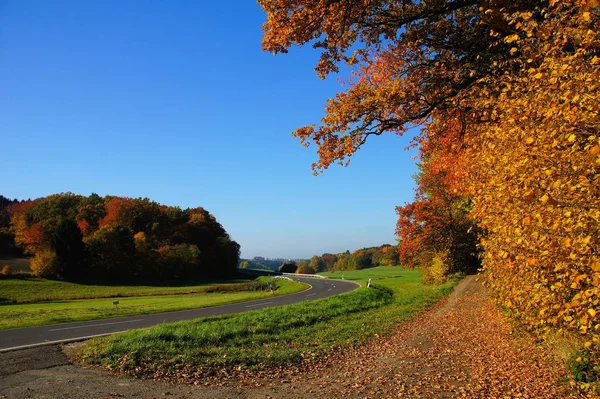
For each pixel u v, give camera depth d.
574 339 7.73
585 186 3.50
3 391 6.95
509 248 5.03
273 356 10.55
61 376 8.00
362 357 11.13
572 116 3.59
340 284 52.66
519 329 9.53
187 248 79.69
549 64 4.27
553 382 7.11
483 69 8.66
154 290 49.81
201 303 27.28
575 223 3.70
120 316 19.52
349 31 9.97
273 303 27.92
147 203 92.31
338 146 9.78
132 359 9.17
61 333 13.69
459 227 31.20
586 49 4.06
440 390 7.45
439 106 10.20
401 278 58.59
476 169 6.07
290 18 9.64
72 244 62.34
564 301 4.64
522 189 4.14
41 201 92.50
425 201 32.12
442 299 25.53
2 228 85.56
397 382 8.17
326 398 7.14
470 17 9.64
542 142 3.97
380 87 9.34
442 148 12.55
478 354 10.43
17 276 56.69
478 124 8.55
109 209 87.88
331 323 17.66
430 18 9.69
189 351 10.38
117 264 65.88
